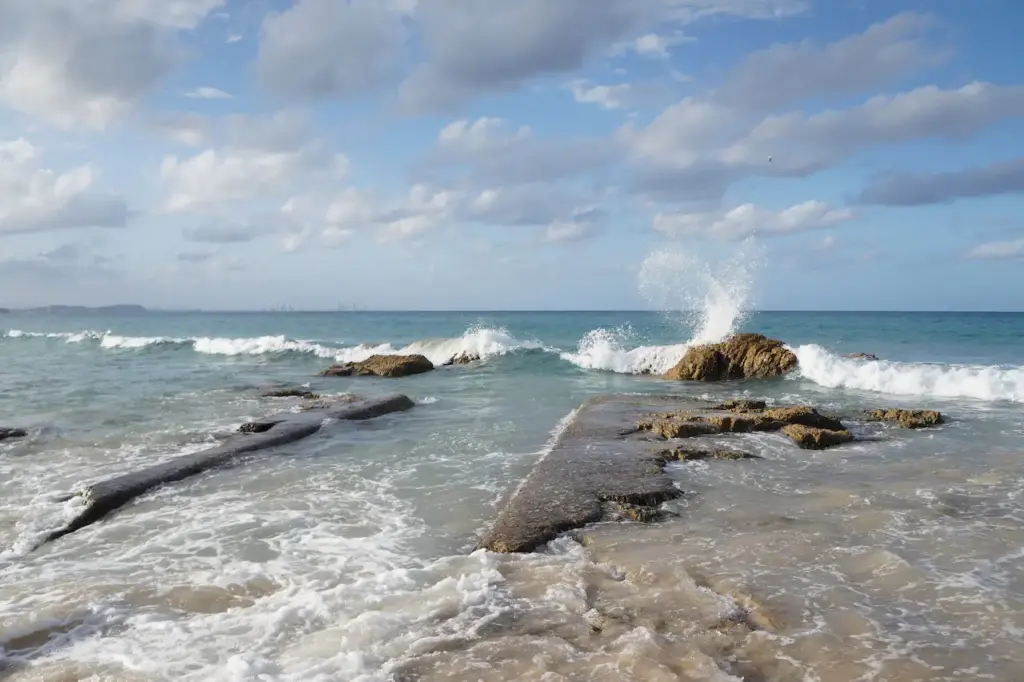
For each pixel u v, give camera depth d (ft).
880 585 17.56
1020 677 13.29
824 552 19.72
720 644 14.84
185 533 22.76
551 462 29.73
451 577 18.60
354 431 39.37
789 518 22.84
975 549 19.75
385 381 65.26
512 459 32.27
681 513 23.77
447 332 157.58
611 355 72.54
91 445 35.50
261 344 99.81
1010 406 45.93
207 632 15.90
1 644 15.60
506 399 52.42
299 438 37.14
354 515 24.50
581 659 14.33
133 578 19.13
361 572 19.44
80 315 459.73
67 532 23.24
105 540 22.27
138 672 14.21
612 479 26.91
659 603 16.84
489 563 19.56
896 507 23.70
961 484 26.50
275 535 22.53
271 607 17.12
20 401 50.80
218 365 82.23
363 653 14.57
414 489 27.66
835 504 24.23
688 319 78.13
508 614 16.46
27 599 17.79
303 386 59.57
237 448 33.45
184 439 36.58
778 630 15.38
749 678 13.52
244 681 13.46
